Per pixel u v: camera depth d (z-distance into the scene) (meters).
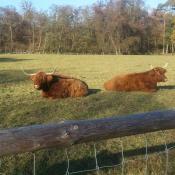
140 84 14.20
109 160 7.12
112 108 11.21
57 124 4.49
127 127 5.05
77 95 12.74
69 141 4.53
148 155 7.32
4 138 4.07
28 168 6.66
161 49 96.44
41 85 12.39
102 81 18.38
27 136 4.19
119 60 45.62
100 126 4.80
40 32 98.31
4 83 17.19
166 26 95.38
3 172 6.45
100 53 94.31
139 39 93.44
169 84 16.70
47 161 6.91
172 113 5.47
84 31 95.31
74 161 6.99
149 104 11.98
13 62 38.47
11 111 10.38
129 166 6.86
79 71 25.55
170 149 7.70
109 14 95.50
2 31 99.25
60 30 96.00
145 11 97.38
